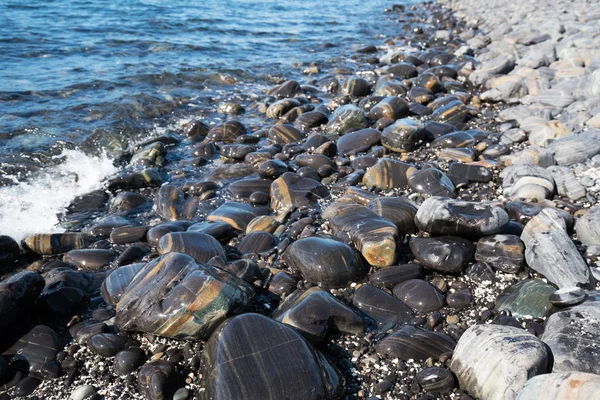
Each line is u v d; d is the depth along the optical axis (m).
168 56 13.11
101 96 9.91
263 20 18.94
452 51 14.67
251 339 3.56
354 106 8.99
